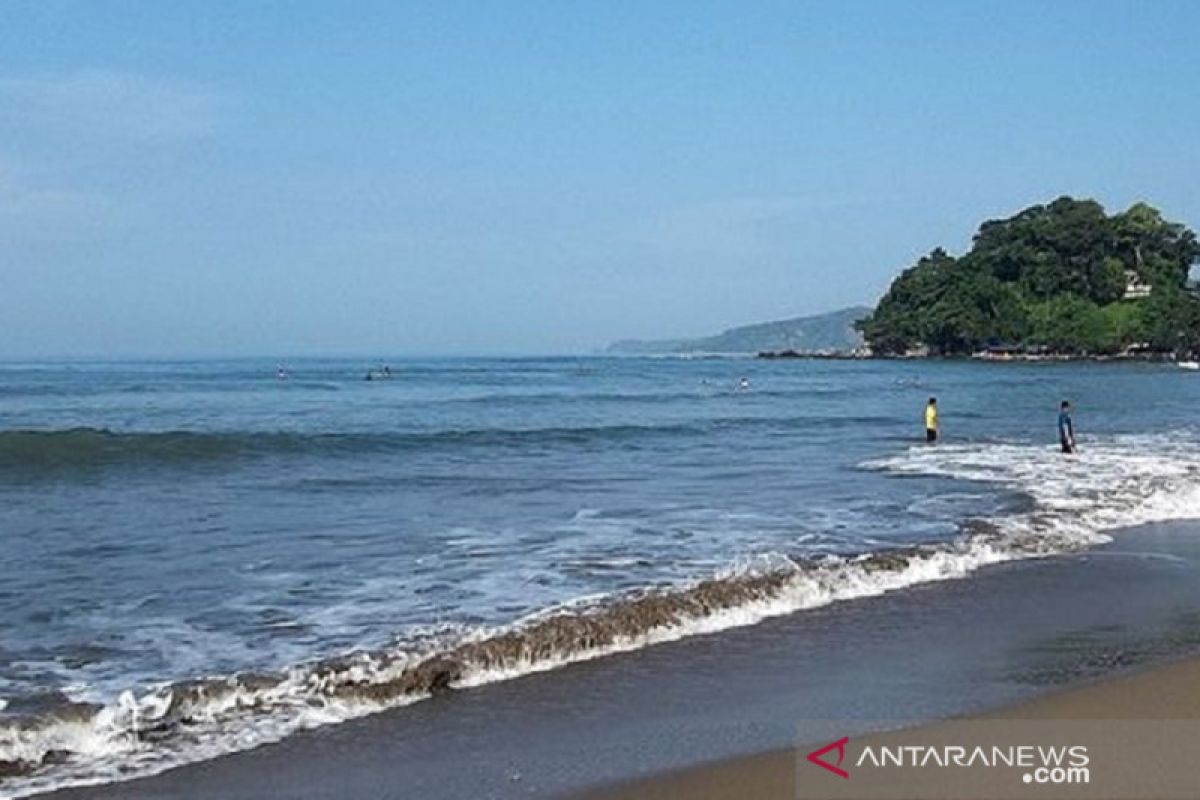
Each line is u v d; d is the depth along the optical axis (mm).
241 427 40344
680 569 12742
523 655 9133
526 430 38562
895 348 167500
